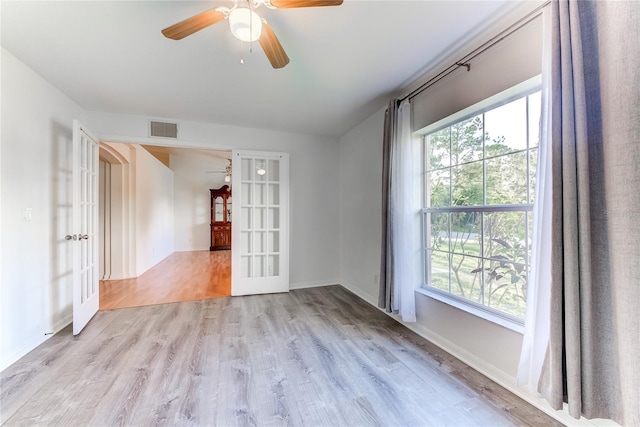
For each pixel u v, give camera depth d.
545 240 1.44
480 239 2.13
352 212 4.03
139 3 1.59
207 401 1.64
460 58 2.12
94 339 2.43
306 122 3.74
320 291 4.05
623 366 1.12
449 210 2.39
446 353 2.22
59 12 1.65
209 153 7.20
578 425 1.42
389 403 1.63
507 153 1.92
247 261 3.95
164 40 1.94
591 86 1.26
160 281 4.59
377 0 1.57
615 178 1.14
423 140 2.73
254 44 1.99
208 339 2.45
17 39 1.91
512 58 1.75
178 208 8.41
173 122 3.58
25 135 2.24
